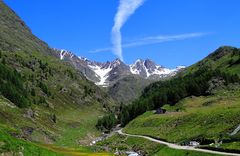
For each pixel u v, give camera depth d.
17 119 189.50
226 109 170.50
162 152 135.75
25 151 67.50
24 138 108.44
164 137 171.38
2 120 168.25
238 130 128.25
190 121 176.50
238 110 154.75
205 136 138.62
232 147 108.44
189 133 157.88
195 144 134.25
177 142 151.00
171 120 197.75
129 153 149.38
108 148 172.00
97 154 126.50
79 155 118.25
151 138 180.38
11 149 63.44
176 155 123.62
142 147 163.00
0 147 61.56
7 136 67.06
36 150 71.31
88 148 163.75
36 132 188.50
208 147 116.69
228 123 144.62
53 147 134.75
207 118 164.75
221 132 137.50
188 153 117.56
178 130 173.75
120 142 199.50
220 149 110.69
